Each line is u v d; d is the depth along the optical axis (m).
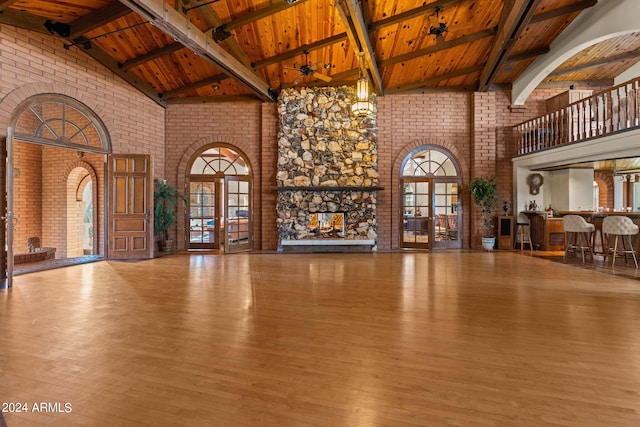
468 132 8.75
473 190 8.20
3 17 5.15
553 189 8.81
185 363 2.41
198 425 1.73
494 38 6.64
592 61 8.16
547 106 8.91
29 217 8.48
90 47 6.45
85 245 9.74
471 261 6.84
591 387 2.09
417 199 8.83
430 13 5.81
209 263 6.70
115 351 2.61
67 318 3.38
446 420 1.77
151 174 7.29
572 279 5.14
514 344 2.75
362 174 8.38
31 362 2.42
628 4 5.42
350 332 3.02
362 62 6.38
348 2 4.67
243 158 8.88
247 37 6.49
